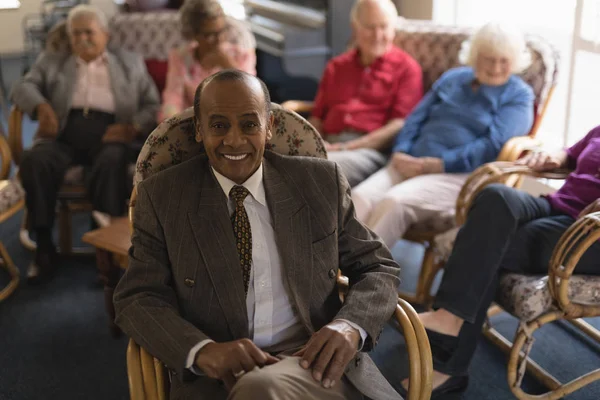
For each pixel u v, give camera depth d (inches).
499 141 99.6
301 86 157.4
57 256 118.0
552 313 72.4
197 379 55.7
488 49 98.2
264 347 58.6
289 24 150.4
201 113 56.2
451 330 78.8
